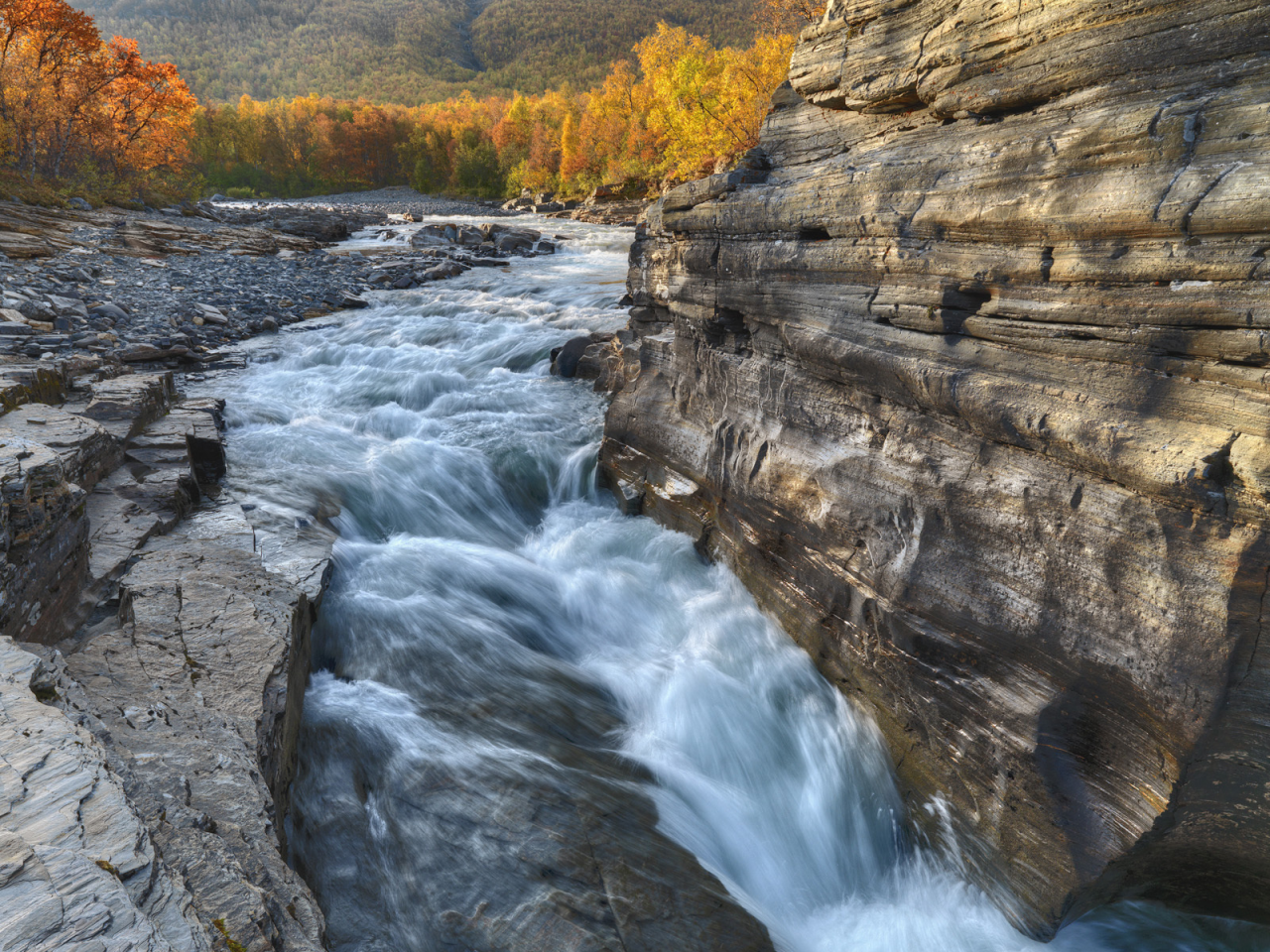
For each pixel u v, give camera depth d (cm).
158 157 4931
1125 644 407
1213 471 358
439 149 11638
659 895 448
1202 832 411
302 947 300
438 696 619
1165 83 380
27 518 488
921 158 523
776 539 710
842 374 602
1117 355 403
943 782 525
